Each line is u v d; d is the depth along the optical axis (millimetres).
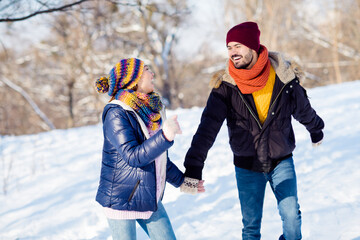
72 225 4168
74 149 7848
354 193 3994
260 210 2688
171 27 26594
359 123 7156
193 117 9586
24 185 5832
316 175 4738
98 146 7891
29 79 26250
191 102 32500
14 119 27266
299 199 4066
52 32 20984
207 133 2551
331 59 32344
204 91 31812
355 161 4996
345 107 9086
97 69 23094
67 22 17250
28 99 23438
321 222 3461
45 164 6828
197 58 30484
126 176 2229
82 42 19969
